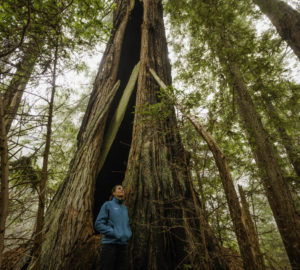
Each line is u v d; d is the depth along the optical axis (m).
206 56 3.17
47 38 2.34
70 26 2.53
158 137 3.05
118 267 1.86
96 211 4.62
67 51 2.60
